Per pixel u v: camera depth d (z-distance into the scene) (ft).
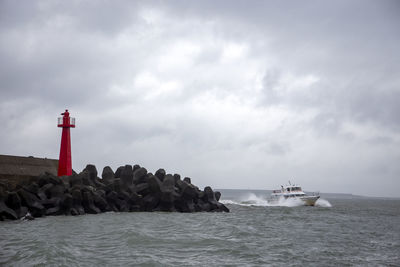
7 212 102.58
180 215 131.03
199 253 60.85
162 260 54.60
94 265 50.55
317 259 59.36
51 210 117.50
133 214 128.57
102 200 130.52
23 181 128.88
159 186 144.66
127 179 145.18
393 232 97.50
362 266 55.26
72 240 68.03
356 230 100.07
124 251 59.57
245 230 89.10
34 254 54.65
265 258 58.90
